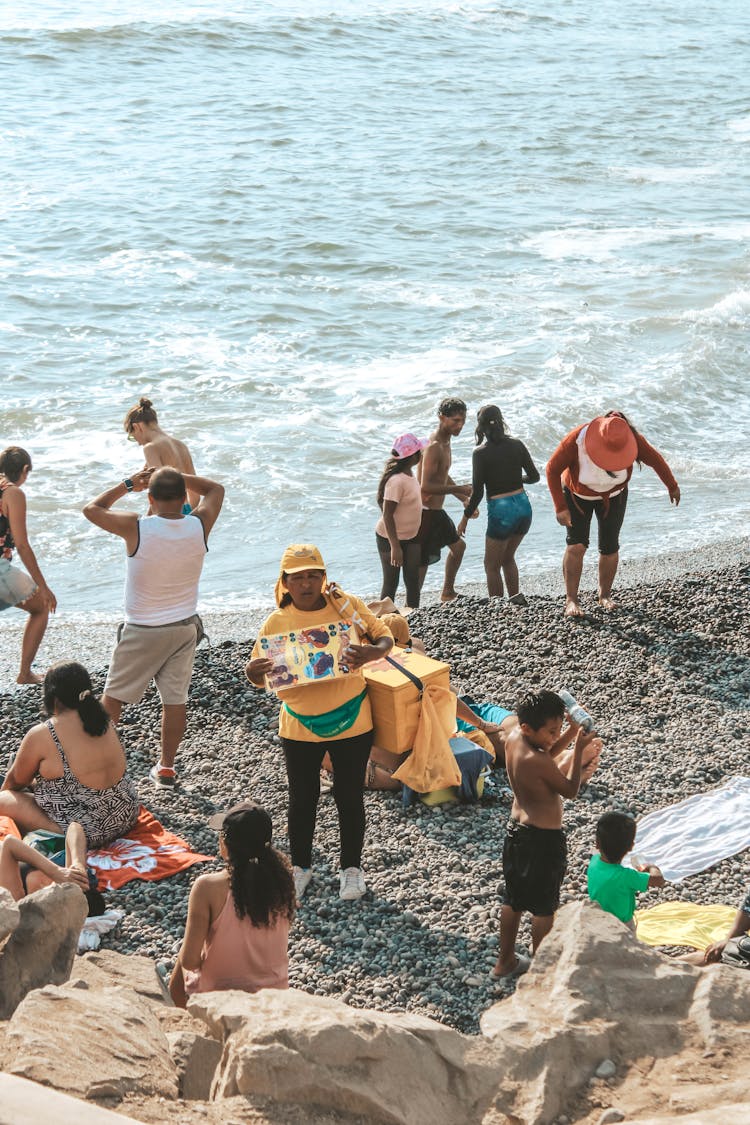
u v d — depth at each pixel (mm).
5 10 96875
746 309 42594
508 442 19859
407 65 93875
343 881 11258
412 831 12539
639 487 29938
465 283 45438
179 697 13242
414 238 51219
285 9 106750
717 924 10594
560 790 9719
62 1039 5410
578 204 59188
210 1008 5824
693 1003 5848
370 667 12961
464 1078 5465
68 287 42281
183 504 13438
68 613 22156
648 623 18328
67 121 68625
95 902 10609
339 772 11094
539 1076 5465
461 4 121375
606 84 93875
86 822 11555
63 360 35531
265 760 14289
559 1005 5816
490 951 10430
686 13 138250
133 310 40438
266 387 34156
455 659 17203
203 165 60688
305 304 42094
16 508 15828
